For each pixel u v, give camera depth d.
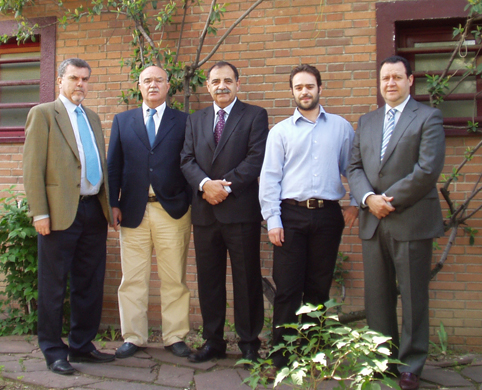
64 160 2.88
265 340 3.62
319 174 2.86
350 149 3.03
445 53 3.79
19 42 4.38
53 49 4.25
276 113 3.87
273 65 3.88
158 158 3.20
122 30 4.14
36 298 3.79
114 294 4.08
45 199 2.84
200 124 3.11
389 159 2.74
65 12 4.18
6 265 3.83
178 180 3.26
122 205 3.27
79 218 2.97
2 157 4.30
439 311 3.61
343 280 3.70
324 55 3.80
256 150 2.99
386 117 2.85
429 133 2.64
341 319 3.57
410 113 2.75
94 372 2.92
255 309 3.06
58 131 2.89
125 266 3.27
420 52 3.76
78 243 3.04
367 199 2.75
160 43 3.84
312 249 2.91
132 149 3.23
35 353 3.31
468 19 3.43
